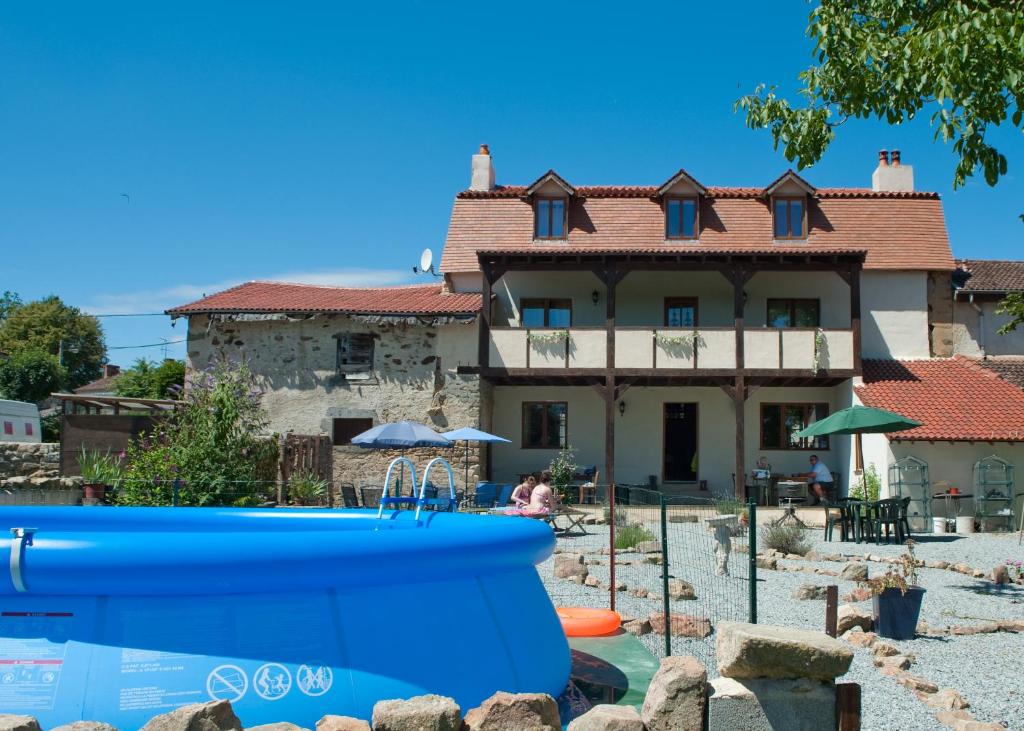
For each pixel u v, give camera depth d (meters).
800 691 4.04
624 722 3.81
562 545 14.06
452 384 21.45
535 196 23.78
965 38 8.17
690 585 9.46
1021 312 14.26
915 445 19.62
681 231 23.45
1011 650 7.37
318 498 17.22
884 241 23.28
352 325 21.72
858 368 21.30
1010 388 20.95
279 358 21.80
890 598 7.81
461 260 23.48
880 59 9.27
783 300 23.42
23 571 3.61
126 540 3.68
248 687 3.72
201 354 21.94
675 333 21.62
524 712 3.74
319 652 3.89
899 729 5.09
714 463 23.36
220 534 3.82
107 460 15.47
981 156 8.83
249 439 15.84
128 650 3.67
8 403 16.41
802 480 21.20
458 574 4.38
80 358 53.19
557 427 23.64
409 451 20.92
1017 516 19.02
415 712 3.53
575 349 21.70
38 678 3.60
